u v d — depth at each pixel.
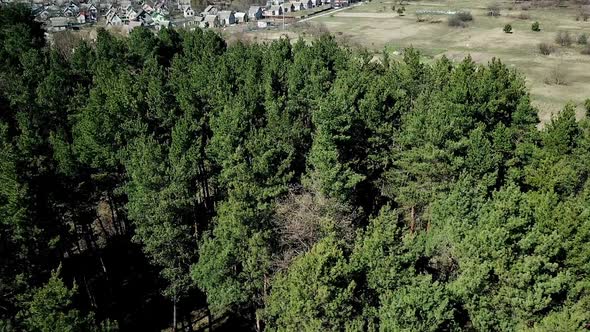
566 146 49.59
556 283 32.34
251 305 45.72
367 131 55.00
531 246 33.62
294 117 61.19
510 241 34.00
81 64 86.75
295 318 31.19
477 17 195.88
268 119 58.75
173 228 43.88
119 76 72.38
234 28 198.00
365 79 69.00
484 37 156.75
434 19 198.38
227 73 72.12
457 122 50.78
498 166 49.69
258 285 40.94
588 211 35.56
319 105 54.41
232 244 40.47
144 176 44.00
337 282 31.53
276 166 48.25
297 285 30.69
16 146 50.72
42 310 29.70
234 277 42.22
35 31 105.12
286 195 46.28
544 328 30.09
